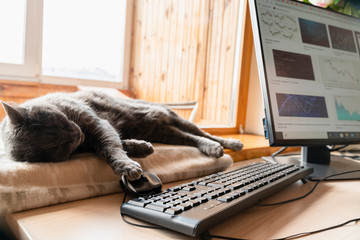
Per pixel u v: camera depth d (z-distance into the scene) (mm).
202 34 2121
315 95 953
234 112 1943
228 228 502
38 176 601
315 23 1013
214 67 2061
